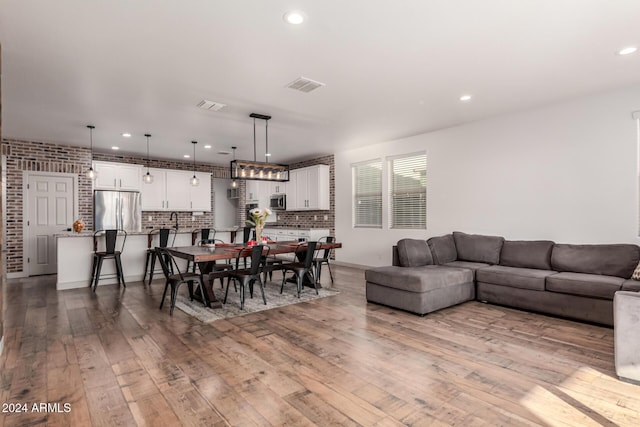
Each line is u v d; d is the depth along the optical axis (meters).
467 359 2.65
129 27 2.54
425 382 2.29
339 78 3.52
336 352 2.79
